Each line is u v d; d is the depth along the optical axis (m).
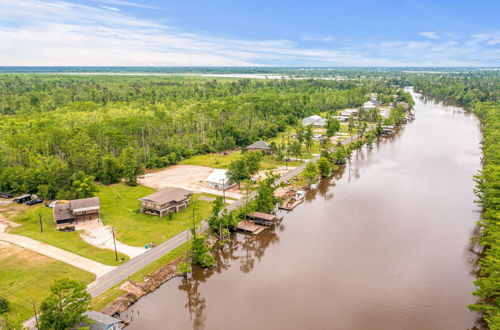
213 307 60.47
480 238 73.50
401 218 93.56
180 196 96.31
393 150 166.12
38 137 130.88
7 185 108.56
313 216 96.12
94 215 89.94
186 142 165.00
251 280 68.06
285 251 78.25
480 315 57.69
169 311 59.34
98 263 69.38
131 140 145.50
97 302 57.69
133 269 67.69
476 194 98.19
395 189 115.88
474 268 70.62
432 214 95.69
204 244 72.62
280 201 99.56
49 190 103.50
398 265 71.88
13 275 64.88
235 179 113.69
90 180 105.50
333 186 119.81
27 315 54.38
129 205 99.62
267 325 55.94
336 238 83.62
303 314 58.38
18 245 75.88
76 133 136.00
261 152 153.38
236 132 175.25
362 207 101.69
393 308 59.47
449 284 65.69
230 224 84.44
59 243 77.12
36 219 89.81
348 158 152.00
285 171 132.38
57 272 66.00
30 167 113.56
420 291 63.75
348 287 65.19
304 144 175.00
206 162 146.12
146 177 126.50
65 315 47.12
